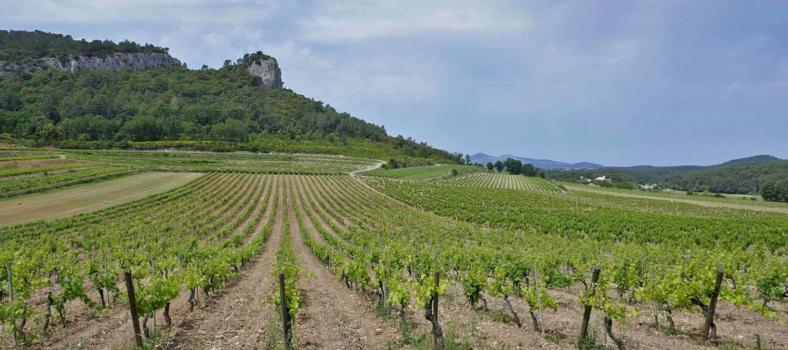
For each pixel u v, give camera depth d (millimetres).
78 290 14055
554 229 48656
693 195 112375
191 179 89250
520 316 15234
